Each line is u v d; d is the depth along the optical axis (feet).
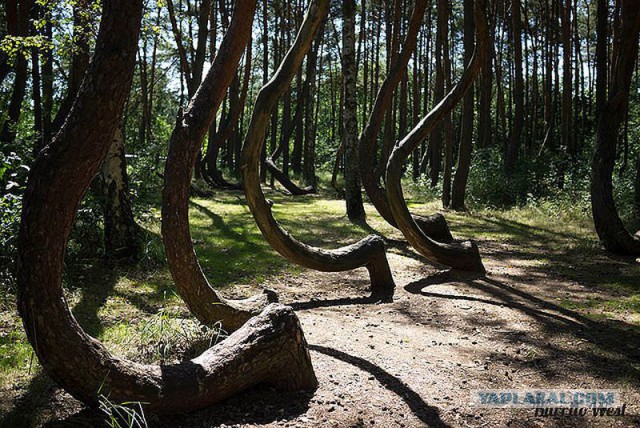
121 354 14.66
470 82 27.99
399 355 15.92
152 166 53.31
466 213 51.08
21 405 11.88
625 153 80.23
